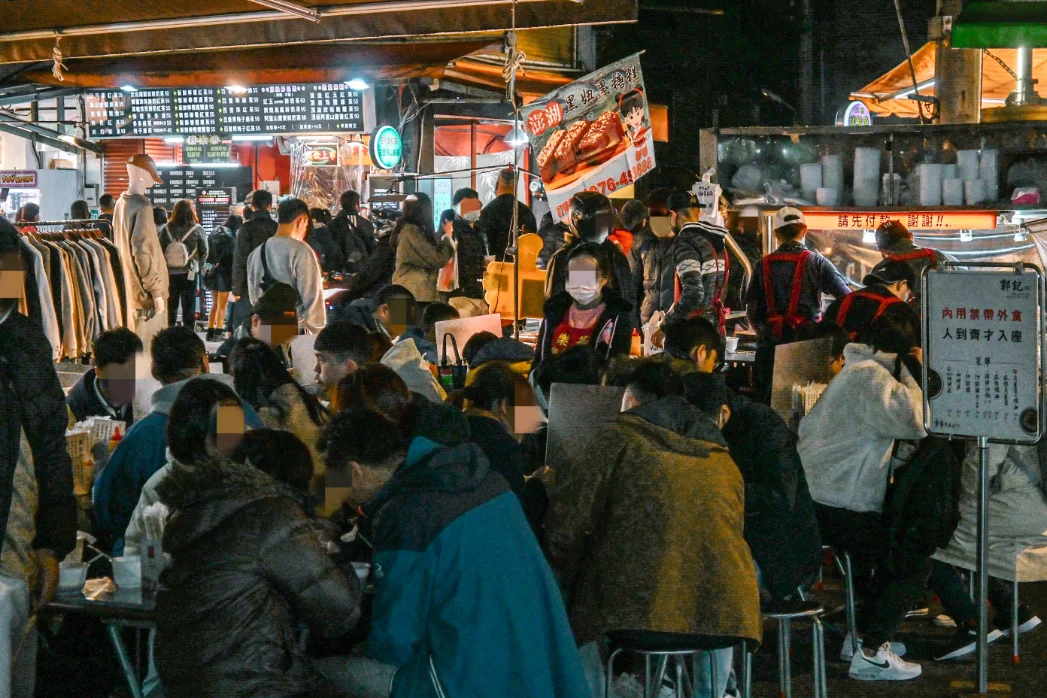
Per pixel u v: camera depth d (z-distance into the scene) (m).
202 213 18.83
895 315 5.40
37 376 3.65
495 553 3.13
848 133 9.01
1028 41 9.77
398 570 3.13
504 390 4.48
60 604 3.81
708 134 9.20
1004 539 5.48
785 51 23.91
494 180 17.80
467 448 3.32
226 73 10.27
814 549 4.55
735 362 8.32
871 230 8.88
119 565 3.95
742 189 9.16
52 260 8.66
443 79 14.25
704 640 3.81
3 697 3.55
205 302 16.20
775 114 23.86
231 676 3.01
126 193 10.36
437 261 9.48
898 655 5.60
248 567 3.04
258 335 5.78
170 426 3.36
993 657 5.62
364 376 3.97
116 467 4.46
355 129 13.39
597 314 5.78
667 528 3.80
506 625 3.11
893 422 5.18
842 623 6.07
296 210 7.77
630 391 4.13
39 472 3.70
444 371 6.23
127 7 6.98
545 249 9.05
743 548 3.87
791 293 7.60
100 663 4.93
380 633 3.15
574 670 3.20
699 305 6.98
